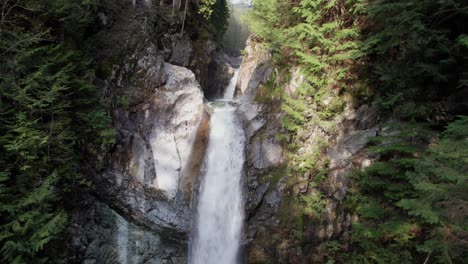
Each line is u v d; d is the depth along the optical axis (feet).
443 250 20.80
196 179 40.81
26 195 24.50
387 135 32.12
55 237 25.20
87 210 32.37
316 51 38.73
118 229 34.35
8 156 24.54
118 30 41.88
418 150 27.81
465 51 28.78
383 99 34.45
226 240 38.14
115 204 35.14
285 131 39.65
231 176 40.78
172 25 54.65
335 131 37.24
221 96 71.41
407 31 28.53
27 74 26.40
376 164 30.32
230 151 42.29
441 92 31.81
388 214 30.60
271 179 37.76
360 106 36.91
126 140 37.63
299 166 37.14
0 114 24.16
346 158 35.17
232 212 38.88
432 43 29.48
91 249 31.30
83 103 32.04
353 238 31.58
